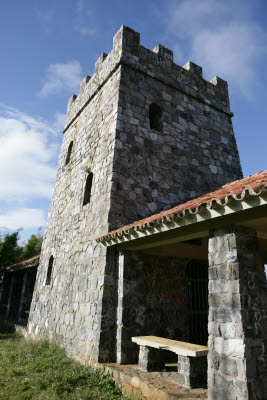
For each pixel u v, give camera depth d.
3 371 5.83
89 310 6.52
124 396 4.58
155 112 9.17
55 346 7.66
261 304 3.77
